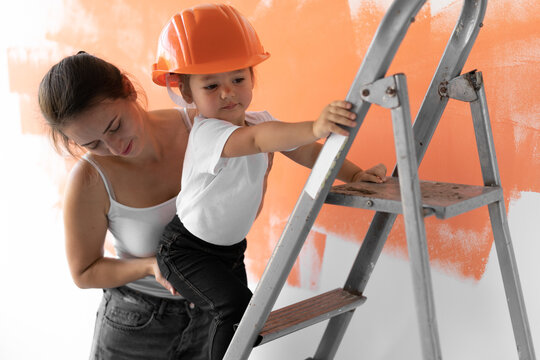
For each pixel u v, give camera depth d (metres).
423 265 0.80
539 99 1.20
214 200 1.19
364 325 1.58
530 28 1.19
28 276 2.55
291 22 1.58
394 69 1.40
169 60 1.21
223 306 1.18
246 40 1.21
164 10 1.89
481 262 1.33
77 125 1.15
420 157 1.09
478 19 1.02
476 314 1.37
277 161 1.70
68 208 1.35
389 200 0.89
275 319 1.06
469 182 1.32
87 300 2.34
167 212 1.41
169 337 1.47
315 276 1.67
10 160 2.53
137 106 1.36
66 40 2.22
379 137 1.45
